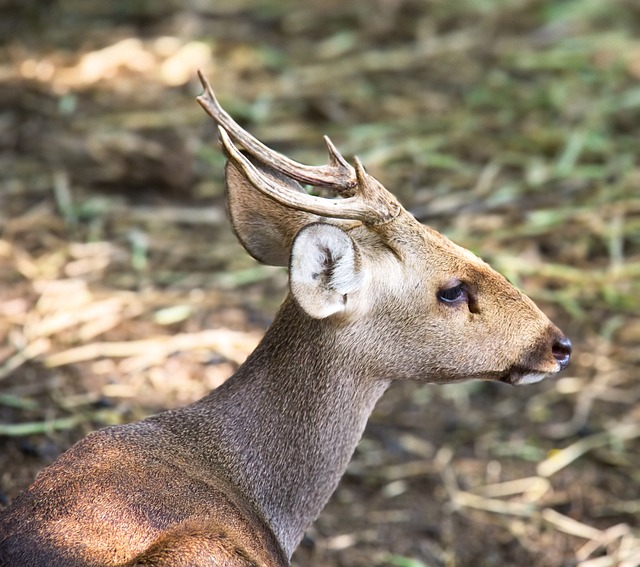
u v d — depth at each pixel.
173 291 12.23
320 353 7.57
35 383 10.48
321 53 17.00
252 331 11.76
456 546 10.16
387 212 7.48
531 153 14.97
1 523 6.58
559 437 11.36
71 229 13.04
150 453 7.19
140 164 14.06
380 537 10.14
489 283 7.72
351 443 7.80
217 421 7.59
